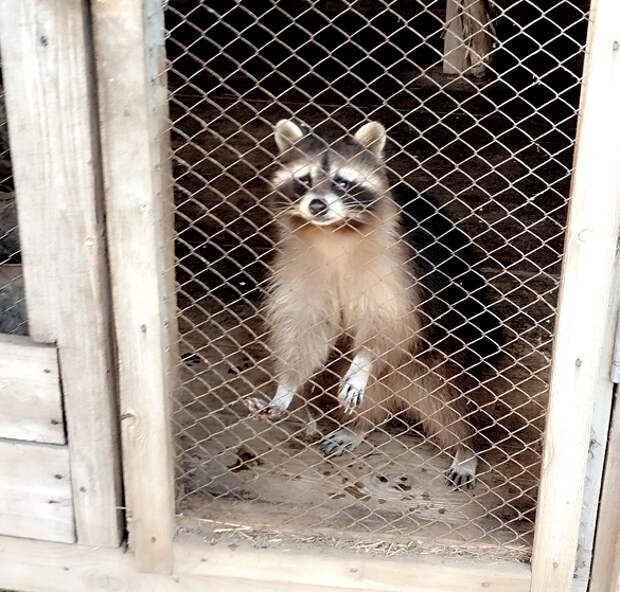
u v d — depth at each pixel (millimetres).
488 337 1596
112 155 1167
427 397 1501
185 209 2248
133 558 1327
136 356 1235
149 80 1156
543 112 2914
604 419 1233
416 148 2684
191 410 1592
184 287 1936
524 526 1354
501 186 2406
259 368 1682
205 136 2791
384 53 3578
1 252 1683
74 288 1223
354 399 1435
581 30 3357
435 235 1548
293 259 1451
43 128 1167
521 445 1526
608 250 1140
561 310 1167
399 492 1439
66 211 1193
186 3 4031
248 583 1315
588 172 1118
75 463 1293
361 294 1448
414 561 1293
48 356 1253
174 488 1336
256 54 1311
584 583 1304
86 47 1139
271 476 1459
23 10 1130
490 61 3205
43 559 1346
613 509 1263
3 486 1316
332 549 1311
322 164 1408
